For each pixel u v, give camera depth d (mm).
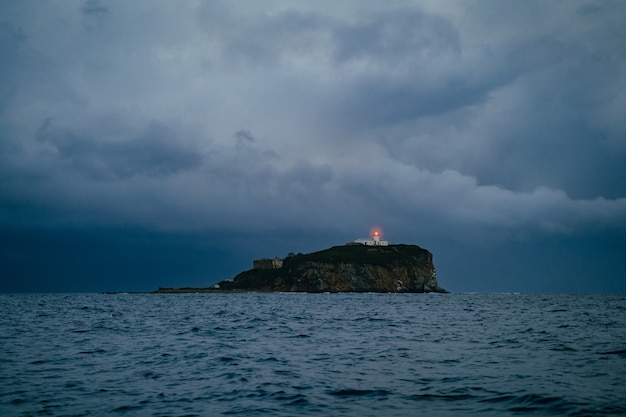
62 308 88875
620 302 116938
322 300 139250
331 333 37375
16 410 14211
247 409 14242
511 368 20625
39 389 17047
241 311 76062
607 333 35562
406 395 15836
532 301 127375
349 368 21031
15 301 134750
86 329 41594
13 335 36094
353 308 86062
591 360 22531
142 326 45000
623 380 17750
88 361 23312
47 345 29812
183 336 35281
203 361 23188
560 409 13727
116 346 29250
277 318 56938
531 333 35875
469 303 112375
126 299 163125
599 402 14398
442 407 14289
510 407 14117
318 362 22750
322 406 14531
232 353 25922
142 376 19375
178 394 16234
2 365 22172
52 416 13555
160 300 148750
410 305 100562
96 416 13547
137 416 13523
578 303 110000
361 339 32844
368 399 15359
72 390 16891
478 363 22078
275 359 23719
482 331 38219
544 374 19109
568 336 33406
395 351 26516
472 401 14922
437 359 23453
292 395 15953
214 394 16203
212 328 42312
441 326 43781
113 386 17531
